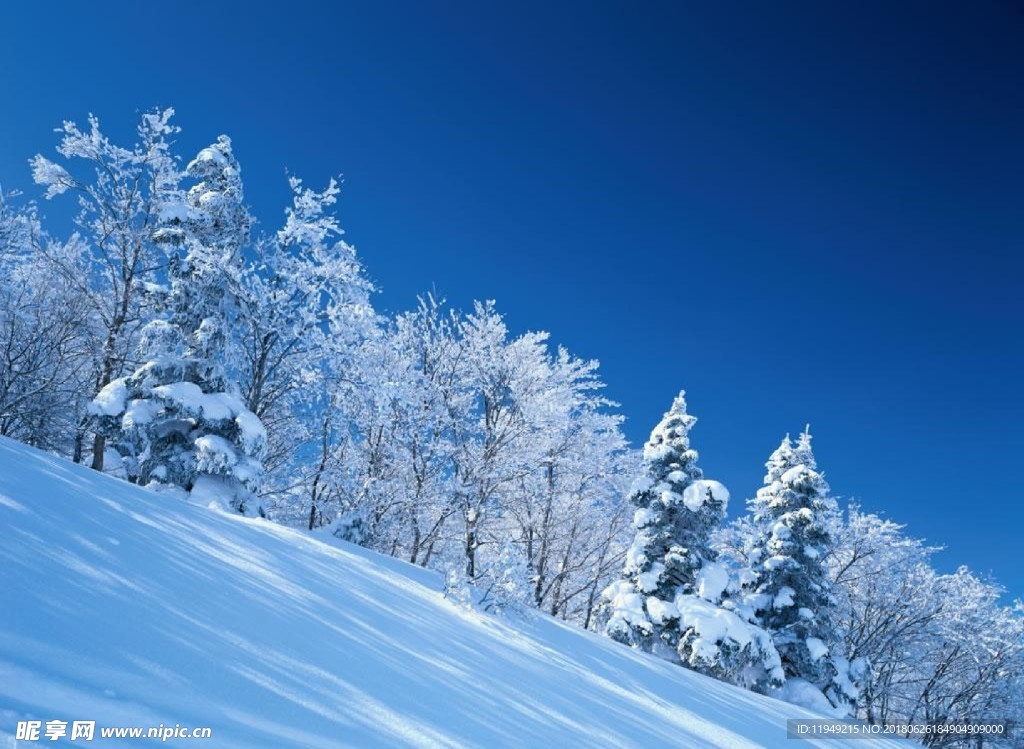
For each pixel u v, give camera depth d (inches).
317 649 163.2
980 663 1082.1
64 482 232.7
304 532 410.6
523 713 192.7
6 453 239.1
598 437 928.3
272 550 282.5
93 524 186.2
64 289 745.0
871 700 1037.8
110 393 558.9
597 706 258.4
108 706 87.4
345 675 151.3
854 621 1096.2
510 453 814.5
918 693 1151.6
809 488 842.2
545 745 166.4
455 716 156.0
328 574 283.7
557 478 912.3
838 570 1083.9
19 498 177.8
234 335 643.5
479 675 219.1
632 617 689.0
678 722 307.6
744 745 316.8
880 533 1037.2
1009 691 1071.0
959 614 1058.1
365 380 676.1
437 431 804.0
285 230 632.4
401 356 818.2
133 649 113.0
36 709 77.9
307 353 651.5
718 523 738.2
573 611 999.6
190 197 647.8
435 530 787.4
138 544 187.0
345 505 799.1
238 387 665.0
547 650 346.6
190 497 541.6
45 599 117.0
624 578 771.4
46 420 751.7
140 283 628.7
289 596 209.8
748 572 834.2
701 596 697.6
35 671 88.7
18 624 102.1
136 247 628.4
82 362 811.4
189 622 140.9
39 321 743.1
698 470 764.6
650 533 751.7
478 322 858.8
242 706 108.6
